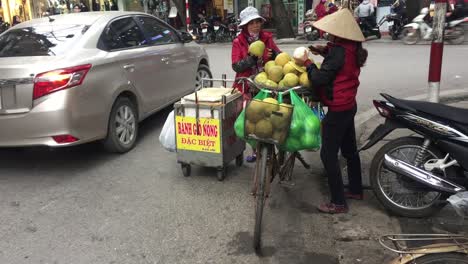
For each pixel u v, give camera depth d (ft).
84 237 12.24
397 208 12.61
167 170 16.57
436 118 11.50
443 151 11.82
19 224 13.01
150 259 11.15
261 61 14.97
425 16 48.52
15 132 15.25
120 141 18.01
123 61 17.89
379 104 12.33
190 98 14.76
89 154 18.39
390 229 12.11
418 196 12.69
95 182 15.71
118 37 18.57
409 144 12.22
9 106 15.15
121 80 17.58
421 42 49.32
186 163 15.46
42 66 15.10
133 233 12.35
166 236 12.16
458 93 25.59
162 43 21.48
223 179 15.48
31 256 11.44
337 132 12.22
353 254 11.10
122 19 19.43
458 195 9.71
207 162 15.14
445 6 18.31
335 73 11.46
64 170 16.87
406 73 32.55
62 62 15.49
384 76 31.81
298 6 67.87
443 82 28.99
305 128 11.37
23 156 18.48
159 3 77.25
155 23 21.72
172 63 21.57
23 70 14.94
